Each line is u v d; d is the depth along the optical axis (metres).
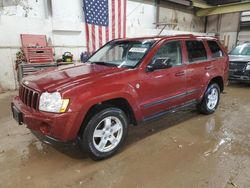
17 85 6.96
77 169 2.58
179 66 3.49
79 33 8.09
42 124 2.40
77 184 2.32
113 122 2.81
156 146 3.14
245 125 3.94
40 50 6.52
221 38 14.46
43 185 2.30
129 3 9.60
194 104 4.04
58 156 2.85
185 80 3.62
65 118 2.32
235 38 13.90
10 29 6.54
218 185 2.29
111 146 2.81
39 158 2.80
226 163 2.70
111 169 2.59
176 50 3.52
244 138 3.40
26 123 2.54
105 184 2.33
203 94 4.12
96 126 2.59
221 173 2.50
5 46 6.55
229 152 2.97
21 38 6.70
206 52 4.09
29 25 6.87
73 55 8.11
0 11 6.32
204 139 3.37
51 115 2.32
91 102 2.45
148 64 3.04
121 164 2.69
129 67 2.99
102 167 2.63
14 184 2.31
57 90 2.37
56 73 2.93
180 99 3.62
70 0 7.69
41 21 7.11
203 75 3.99
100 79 2.60
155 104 3.19
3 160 2.75
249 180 2.37
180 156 2.87
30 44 6.80
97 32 8.41
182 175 2.47
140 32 10.25
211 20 14.80
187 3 12.32
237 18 13.54
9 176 2.44
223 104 5.31
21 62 6.48
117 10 8.86
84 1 7.81
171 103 3.47
